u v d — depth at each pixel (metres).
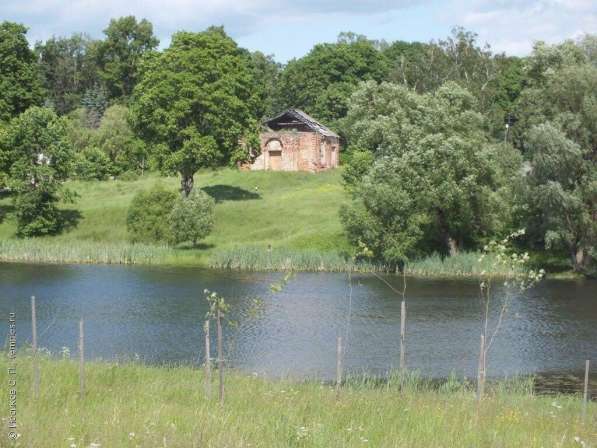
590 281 61.66
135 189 98.31
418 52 140.12
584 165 62.38
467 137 69.00
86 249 72.31
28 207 81.31
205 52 87.75
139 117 89.31
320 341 38.59
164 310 46.66
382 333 40.69
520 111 72.62
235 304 49.25
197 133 86.69
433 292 54.97
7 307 47.28
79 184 102.31
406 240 64.94
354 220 65.75
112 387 21.56
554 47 68.38
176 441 13.64
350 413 18.73
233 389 22.42
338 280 60.69
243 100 93.12
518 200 65.00
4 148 86.31
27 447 12.81
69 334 39.44
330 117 133.38
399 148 69.50
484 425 18.42
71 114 140.38
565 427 19.62
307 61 142.88
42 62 170.62
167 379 24.09
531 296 53.75
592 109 61.91
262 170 105.56
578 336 40.69
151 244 76.44
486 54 118.81
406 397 22.86
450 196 65.12
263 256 68.12
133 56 156.00
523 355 36.34
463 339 39.53
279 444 14.22
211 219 74.94
